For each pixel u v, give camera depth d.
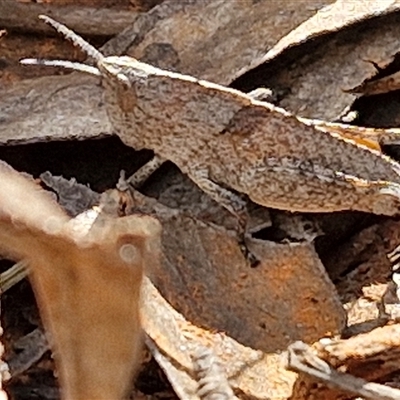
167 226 0.09
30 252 0.07
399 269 0.09
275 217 0.09
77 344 0.07
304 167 0.09
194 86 0.09
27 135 0.09
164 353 0.08
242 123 0.09
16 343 0.09
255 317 0.09
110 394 0.07
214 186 0.09
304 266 0.09
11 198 0.07
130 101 0.09
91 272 0.07
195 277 0.09
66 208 0.09
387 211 0.09
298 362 0.08
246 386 0.09
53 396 0.09
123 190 0.09
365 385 0.08
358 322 0.09
